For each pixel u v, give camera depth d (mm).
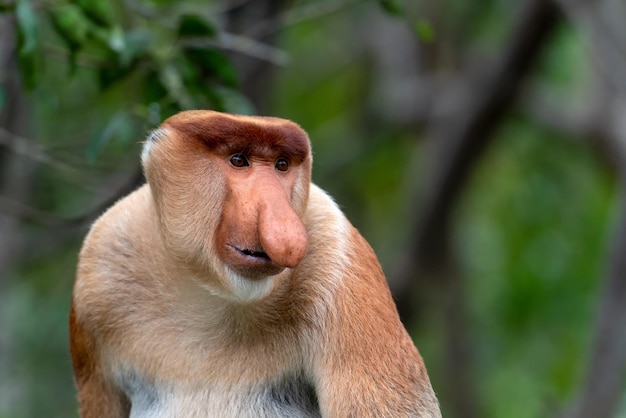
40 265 18984
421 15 21406
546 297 20703
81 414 7211
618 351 14531
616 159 18844
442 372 21484
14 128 12367
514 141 23078
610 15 16016
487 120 19234
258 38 11438
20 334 17562
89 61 8961
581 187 22172
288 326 6660
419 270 20531
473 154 19641
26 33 7922
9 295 15305
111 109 14078
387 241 23406
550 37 18094
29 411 17016
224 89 8977
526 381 20812
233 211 6230
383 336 6602
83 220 9203
